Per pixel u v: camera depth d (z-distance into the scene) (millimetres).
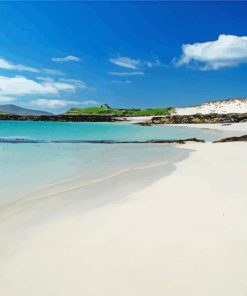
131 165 20375
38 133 62438
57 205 11328
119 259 7105
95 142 40188
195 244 7766
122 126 94250
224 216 9617
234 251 7367
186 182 14484
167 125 96500
